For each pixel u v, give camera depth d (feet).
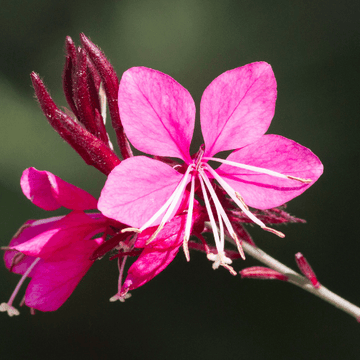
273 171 0.76
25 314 1.35
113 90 0.78
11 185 1.38
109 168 0.77
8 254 0.79
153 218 0.75
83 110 0.78
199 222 0.77
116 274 1.36
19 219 1.36
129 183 0.75
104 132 0.78
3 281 1.35
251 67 0.76
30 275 0.79
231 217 0.78
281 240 1.35
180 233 0.76
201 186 0.77
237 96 0.76
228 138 0.77
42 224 0.79
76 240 0.76
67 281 0.77
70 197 0.76
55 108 0.76
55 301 0.77
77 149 0.77
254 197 0.77
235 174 0.78
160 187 0.76
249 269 0.83
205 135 0.77
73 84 0.78
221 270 1.37
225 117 0.77
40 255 0.76
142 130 0.76
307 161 0.76
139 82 0.75
